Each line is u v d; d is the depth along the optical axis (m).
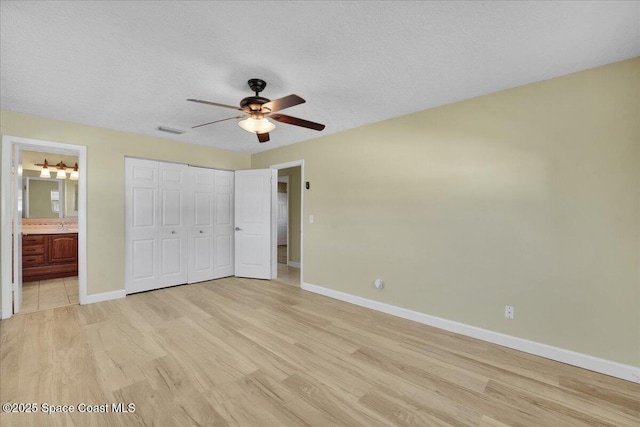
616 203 2.03
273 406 1.72
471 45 1.85
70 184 5.32
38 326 2.81
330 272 3.88
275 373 2.06
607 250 2.06
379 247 3.35
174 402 1.74
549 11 1.53
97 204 3.59
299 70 2.17
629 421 1.61
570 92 2.20
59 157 5.19
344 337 2.64
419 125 3.01
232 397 1.80
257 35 1.75
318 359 2.25
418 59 2.02
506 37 1.76
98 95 2.61
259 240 4.84
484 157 2.60
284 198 9.38
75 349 2.36
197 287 4.32
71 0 1.43
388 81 2.35
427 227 2.95
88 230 3.52
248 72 2.20
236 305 3.51
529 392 1.86
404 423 1.59
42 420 1.58
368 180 3.45
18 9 1.49
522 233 2.40
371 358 2.27
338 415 1.65
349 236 3.65
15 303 3.12
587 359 2.12
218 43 1.83
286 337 2.63
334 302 3.65
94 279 3.56
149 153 4.04
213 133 3.85
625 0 1.43
